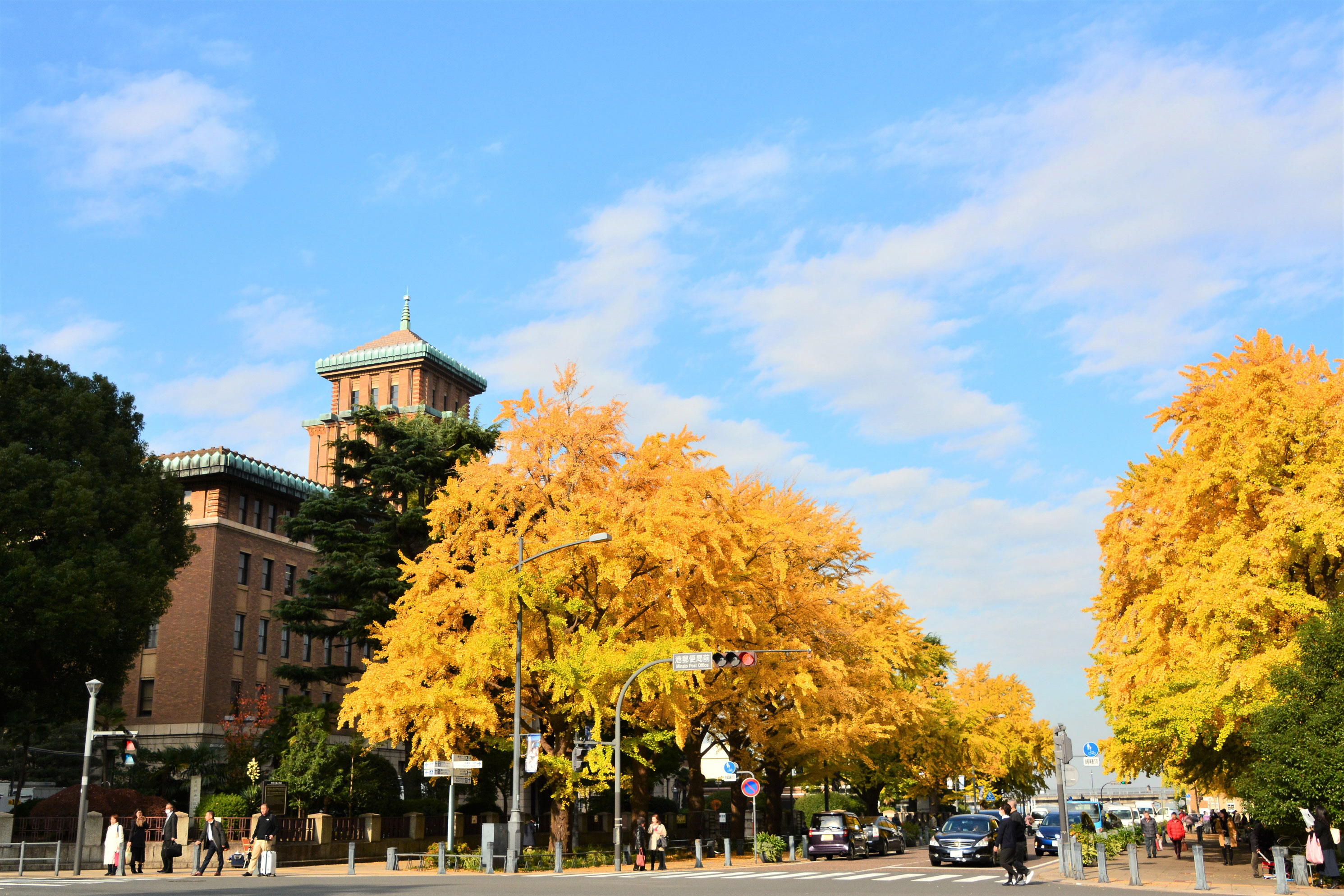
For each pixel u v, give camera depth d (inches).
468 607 1272.1
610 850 1552.7
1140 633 1250.6
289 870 1242.6
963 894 843.4
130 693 2322.8
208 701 2279.8
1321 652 1003.3
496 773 1779.0
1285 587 1097.4
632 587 1343.5
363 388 3422.7
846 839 1581.0
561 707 1295.5
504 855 1450.5
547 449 1387.8
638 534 1253.7
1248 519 1158.3
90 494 1530.5
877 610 1883.6
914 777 2320.4
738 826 2095.2
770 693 1555.1
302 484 2615.7
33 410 1593.3
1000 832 987.3
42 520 1502.2
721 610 1363.2
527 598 1216.8
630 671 1234.6
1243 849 1674.5
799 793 3304.6
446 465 1838.1
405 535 1786.4
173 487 1756.9
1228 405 1161.4
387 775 1583.4
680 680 1252.5
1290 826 1147.3
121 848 1152.2
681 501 1306.6
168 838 1194.6
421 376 3371.1
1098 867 1307.8
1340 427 1088.2
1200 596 1093.1
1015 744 2645.2
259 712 2000.5
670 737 1467.8
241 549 2434.8
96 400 1667.1
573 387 1427.2
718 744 1717.5
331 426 3380.9
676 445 1396.4
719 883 964.6
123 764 1849.2
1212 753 1306.6
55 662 1557.6
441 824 1617.9
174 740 2256.4
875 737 1622.8
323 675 1802.4
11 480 1505.9
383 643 1478.8
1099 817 2240.4
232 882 975.0
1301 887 973.8
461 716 1237.1
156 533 1647.4
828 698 1571.1
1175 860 1486.2
